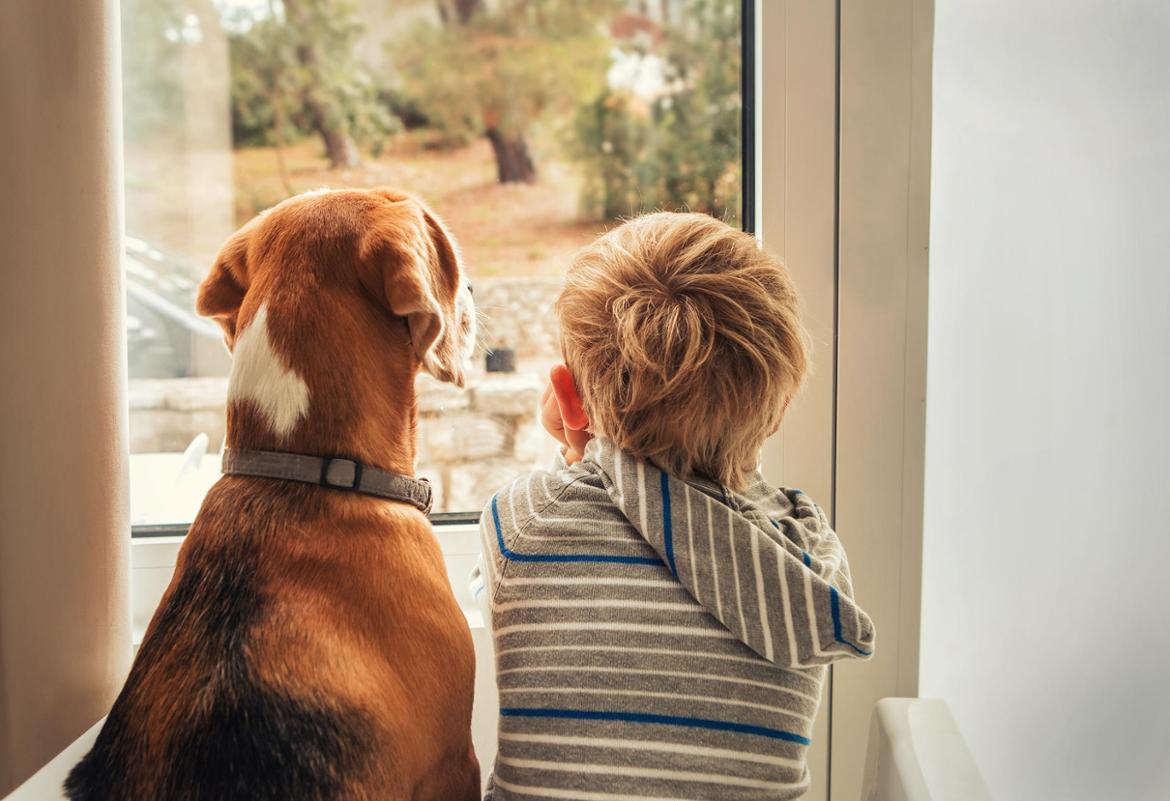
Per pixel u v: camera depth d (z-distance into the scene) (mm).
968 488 1073
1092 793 832
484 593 875
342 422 873
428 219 944
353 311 882
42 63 936
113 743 750
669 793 711
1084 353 856
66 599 1003
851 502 1174
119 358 1021
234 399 881
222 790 691
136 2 2174
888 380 1152
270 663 746
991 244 1015
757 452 808
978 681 1051
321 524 839
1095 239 835
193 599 803
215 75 2570
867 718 1210
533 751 732
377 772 751
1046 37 910
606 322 779
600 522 756
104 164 984
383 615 818
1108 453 805
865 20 1086
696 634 720
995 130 1008
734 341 747
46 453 982
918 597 1190
